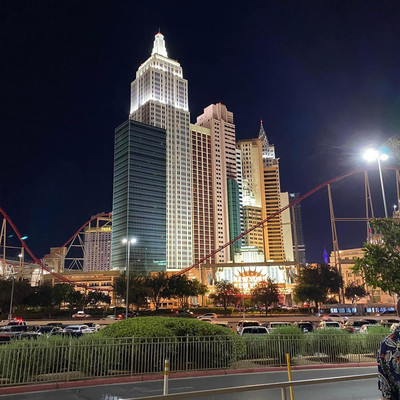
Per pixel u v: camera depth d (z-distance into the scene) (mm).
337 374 20688
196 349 21312
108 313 107812
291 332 25500
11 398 15297
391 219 19922
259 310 113062
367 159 37969
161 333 20859
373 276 19172
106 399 15047
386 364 4293
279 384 6312
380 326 29672
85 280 179625
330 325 45031
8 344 18406
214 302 117250
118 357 19594
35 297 104312
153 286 112438
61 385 17344
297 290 108062
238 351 22641
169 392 16125
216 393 5852
